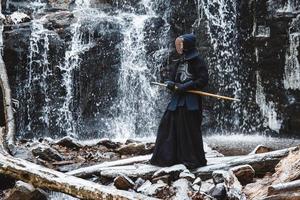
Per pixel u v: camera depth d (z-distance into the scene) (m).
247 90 13.89
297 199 5.05
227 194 5.73
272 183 5.71
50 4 15.89
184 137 6.81
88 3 15.62
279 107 13.48
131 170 6.70
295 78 13.27
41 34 13.55
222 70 13.94
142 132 13.68
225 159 7.02
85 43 13.77
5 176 6.46
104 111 13.70
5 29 13.29
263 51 13.63
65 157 8.26
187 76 6.95
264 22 13.62
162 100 13.84
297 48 13.22
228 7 14.05
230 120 13.78
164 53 14.16
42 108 13.44
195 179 6.30
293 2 13.53
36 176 5.84
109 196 5.31
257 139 12.52
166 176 6.38
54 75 13.55
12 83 13.17
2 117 11.76
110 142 9.42
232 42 14.02
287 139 12.57
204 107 13.76
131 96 13.91
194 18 14.45
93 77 13.66
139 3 15.25
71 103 13.55
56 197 6.06
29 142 9.86
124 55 14.00
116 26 14.12
